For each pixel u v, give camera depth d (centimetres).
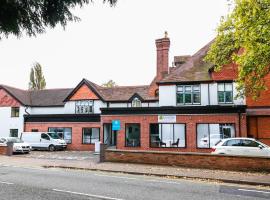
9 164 1970
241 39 1468
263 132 2530
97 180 1290
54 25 319
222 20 1648
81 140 3541
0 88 4088
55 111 3972
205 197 952
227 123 2475
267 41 1301
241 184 1273
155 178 1405
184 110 2586
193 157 1728
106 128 3394
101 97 3656
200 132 2545
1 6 290
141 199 909
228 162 1636
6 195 930
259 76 1564
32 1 301
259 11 1316
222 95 2709
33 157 2502
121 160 1952
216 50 1705
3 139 2972
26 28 316
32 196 918
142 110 2711
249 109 2578
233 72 2681
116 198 916
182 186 1168
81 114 3566
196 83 2792
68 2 307
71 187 1103
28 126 3828
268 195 1008
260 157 1569
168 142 2638
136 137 2745
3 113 4012
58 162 2048
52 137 3472
